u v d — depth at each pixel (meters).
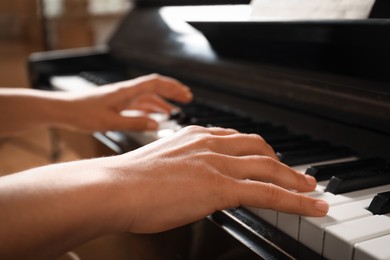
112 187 0.43
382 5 0.58
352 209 0.44
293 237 0.44
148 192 0.43
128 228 0.44
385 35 0.55
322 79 0.67
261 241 0.44
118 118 0.84
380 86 0.59
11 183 0.42
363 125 0.61
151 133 0.76
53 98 0.92
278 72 0.75
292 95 0.72
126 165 0.45
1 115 0.90
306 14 0.65
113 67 1.45
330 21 0.56
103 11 2.72
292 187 0.47
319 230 0.41
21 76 2.80
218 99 0.95
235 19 0.78
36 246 0.40
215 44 0.95
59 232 0.41
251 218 0.48
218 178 0.44
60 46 2.76
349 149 0.63
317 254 0.41
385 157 0.58
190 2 1.19
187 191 0.43
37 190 0.42
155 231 0.45
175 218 0.44
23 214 0.40
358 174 0.52
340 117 0.64
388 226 0.41
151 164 0.45
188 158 0.46
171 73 1.12
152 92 0.93
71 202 0.41
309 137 0.70
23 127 0.92
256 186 0.44
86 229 0.42
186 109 0.90
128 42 1.34
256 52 0.86
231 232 0.47
